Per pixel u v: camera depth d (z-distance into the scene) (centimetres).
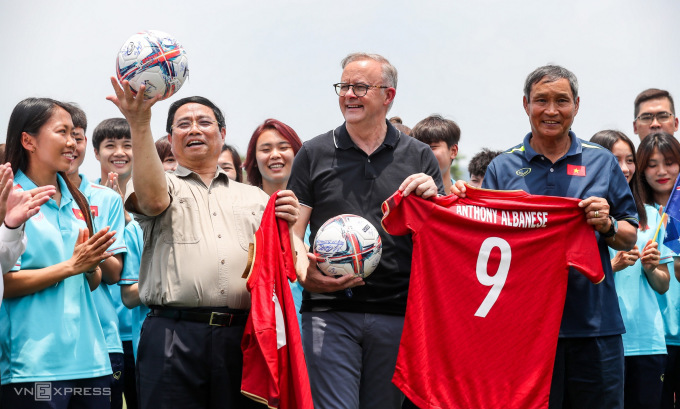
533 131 543
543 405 508
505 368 512
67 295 498
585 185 530
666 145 691
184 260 477
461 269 513
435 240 511
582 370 523
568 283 525
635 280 655
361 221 514
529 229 512
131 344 661
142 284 492
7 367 482
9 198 460
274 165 655
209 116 508
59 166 511
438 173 554
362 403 533
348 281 507
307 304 538
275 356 457
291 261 486
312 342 527
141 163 455
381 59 544
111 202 596
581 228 512
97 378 506
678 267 656
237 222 497
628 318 649
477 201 514
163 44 455
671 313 693
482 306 512
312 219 550
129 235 634
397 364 500
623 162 673
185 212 486
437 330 512
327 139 550
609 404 522
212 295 474
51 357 484
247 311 488
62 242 509
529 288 513
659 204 703
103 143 733
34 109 509
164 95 458
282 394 470
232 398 477
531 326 512
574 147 539
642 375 649
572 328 521
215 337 473
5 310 485
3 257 462
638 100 833
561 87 523
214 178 511
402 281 533
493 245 512
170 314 476
